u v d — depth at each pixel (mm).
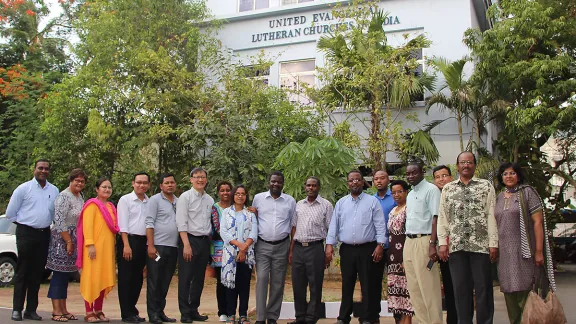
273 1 16375
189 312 7172
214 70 14500
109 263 6941
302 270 7012
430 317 6184
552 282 5539
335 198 11008
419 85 12883
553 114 12109
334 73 12914
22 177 15242
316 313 6914
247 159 12508
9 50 19109
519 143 13281
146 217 7012
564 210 20562
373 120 12555
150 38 14031
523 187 5730
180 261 7223
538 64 11914
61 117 13562
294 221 7117
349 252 6934
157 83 13680
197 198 7215
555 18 14164
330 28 14258
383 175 7328
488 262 5801
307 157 10500
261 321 6805
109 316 7934
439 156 12875
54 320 6879
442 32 14422
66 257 6930
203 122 12625
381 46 12930
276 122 13109
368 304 6902
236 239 6793
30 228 6789
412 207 6387
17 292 6711
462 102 12719
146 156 13914
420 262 6230
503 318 7770
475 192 5879
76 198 7125
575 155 17531
